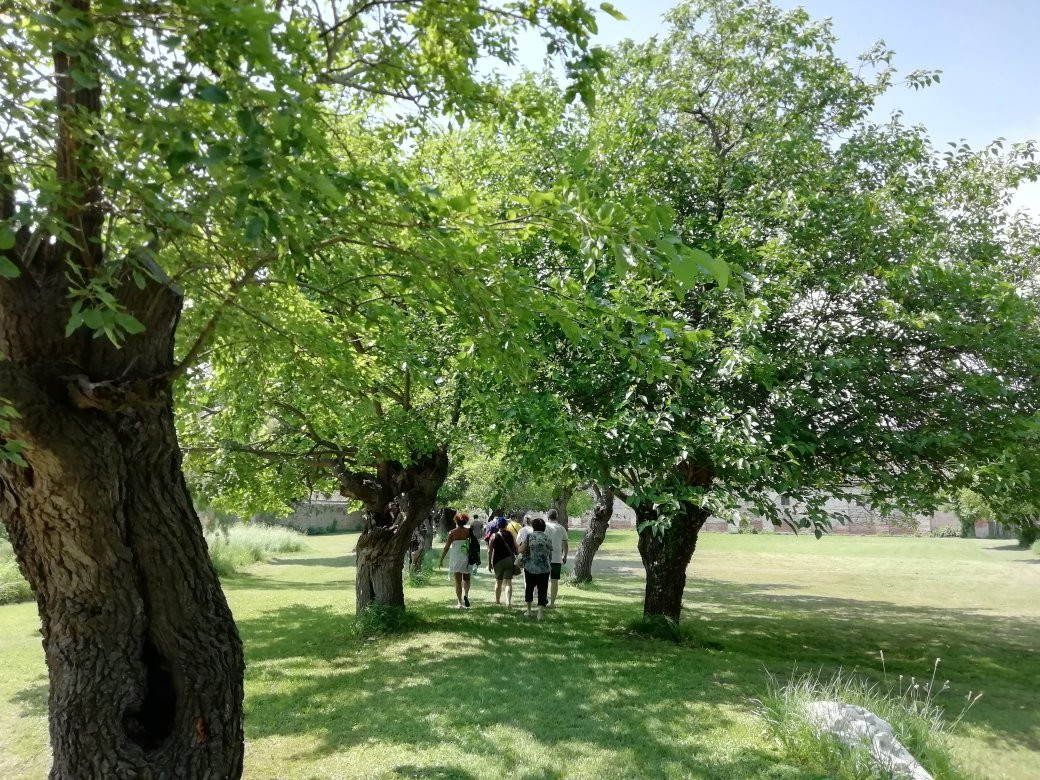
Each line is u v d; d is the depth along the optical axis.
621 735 5.84
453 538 13.27
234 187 2.29
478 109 4.27
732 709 6.48
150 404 3.52
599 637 9.90
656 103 9.70
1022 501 8.93
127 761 3.55
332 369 5.87
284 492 10.94
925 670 9.22
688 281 2.37
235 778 3.93
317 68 2.88
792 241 8.46
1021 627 13.05
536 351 4.42
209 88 2.10
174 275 3.72
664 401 7.55
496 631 10.25
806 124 9.63
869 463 8.43
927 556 29.95
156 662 3.78
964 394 8.34
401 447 9.26
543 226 3.38
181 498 3.88
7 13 2.82
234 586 17.41
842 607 15.38
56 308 3.29
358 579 10.94
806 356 8.05
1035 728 6.67
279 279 4.47
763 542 37.75
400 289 4.69
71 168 3.10
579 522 52.06
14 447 2.74
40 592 3.65
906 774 5.01
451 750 5.54
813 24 10.38
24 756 5.66
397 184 3.01
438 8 3.59
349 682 7.52
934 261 7.79
